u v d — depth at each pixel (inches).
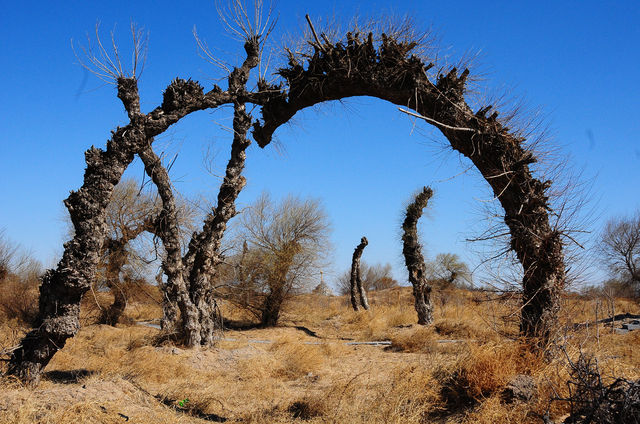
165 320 504.7
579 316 289.6
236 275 837.2
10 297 713.0
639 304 1045.8
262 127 406.0
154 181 457.4
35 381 275.6
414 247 770.2
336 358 510.0
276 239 851.4
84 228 284.2
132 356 401.4
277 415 275.7
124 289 692.7
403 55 310.7
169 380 360.8
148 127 313.1
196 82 346.6
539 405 226.8
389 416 245.4
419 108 304.8
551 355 261.7
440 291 1164.5
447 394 269.4
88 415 231.8
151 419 248.8
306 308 1009.5
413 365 325.7
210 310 498.3
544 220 281.7
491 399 239.1
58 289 279.7
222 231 486.3
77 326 284.2
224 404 305.4
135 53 341.4
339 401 275.4
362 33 327.0
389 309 1010.1
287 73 363.3
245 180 485.4
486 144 285.4
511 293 291.0
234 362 421.4
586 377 214.2
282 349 487.2
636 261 1226.6
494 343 287.1
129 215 682.2
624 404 185.5
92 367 379.6
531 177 285.0
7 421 213.6
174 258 461.7
